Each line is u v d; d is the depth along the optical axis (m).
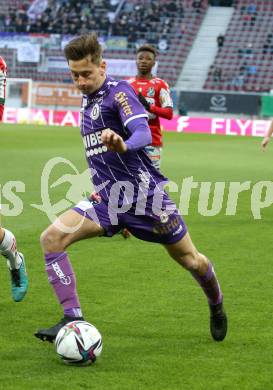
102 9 96.19
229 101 79.50
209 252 19.30
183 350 11.45
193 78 89.25
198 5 94.81
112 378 10.16
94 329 10.76
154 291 15.09
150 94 23.00
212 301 11.86
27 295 14.68
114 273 16.64
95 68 10.76
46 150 48.97
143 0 95.94
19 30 95.94
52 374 10.28
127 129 10.70
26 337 11.97
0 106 14.05
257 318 13.29
